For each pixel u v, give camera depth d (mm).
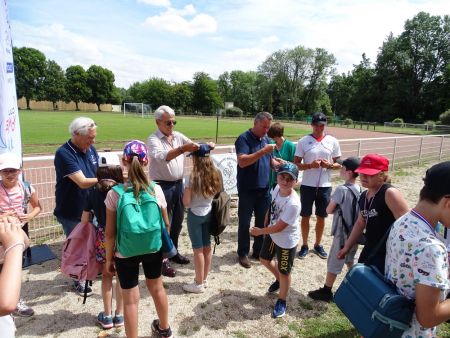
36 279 3832
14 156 3141
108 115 54781
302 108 79312
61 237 4984
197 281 3688
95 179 3473
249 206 4367
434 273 1498
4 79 3438
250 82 94875
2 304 1226
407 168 11930
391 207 2518
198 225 3588
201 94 84875
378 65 65375
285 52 78312
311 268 4418
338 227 3498
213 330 3094
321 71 76500
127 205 2395
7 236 1395
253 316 3328
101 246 2908
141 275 4117
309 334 3076
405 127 41406
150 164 4137
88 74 81500
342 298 1986
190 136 23062
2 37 3381
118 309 3068
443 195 1505
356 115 69438
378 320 1701
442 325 3307
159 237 2523
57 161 3471
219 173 3656
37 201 3582
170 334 2908
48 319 3154
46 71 76438
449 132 34594
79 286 3576
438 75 59531
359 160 3520
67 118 38219
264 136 4508
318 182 4598
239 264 4453
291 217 3170
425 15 59906
